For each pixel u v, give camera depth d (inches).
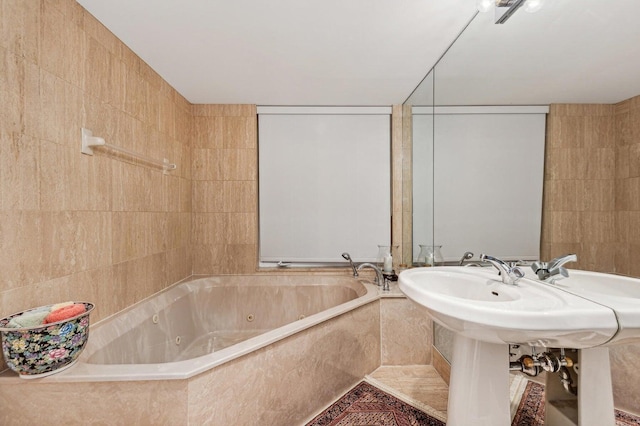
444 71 70.4
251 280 99.4
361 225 104.5
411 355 79.5
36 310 42.9
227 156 101.7
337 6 53.4
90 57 55.9
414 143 92.0
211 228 102.0
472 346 42.9
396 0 52.0
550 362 38.1
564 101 39.2
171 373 41.0
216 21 57.9
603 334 29.2
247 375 48.6
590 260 35.8
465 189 62.4
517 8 47.0
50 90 47.6
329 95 94.9
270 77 82.3
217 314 96.7
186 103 97.4
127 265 66.9
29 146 44.2
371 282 92.7
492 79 53.0
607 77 33.2
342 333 67.3
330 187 104.0
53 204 48.1
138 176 71.1
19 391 40.1
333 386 64.5
